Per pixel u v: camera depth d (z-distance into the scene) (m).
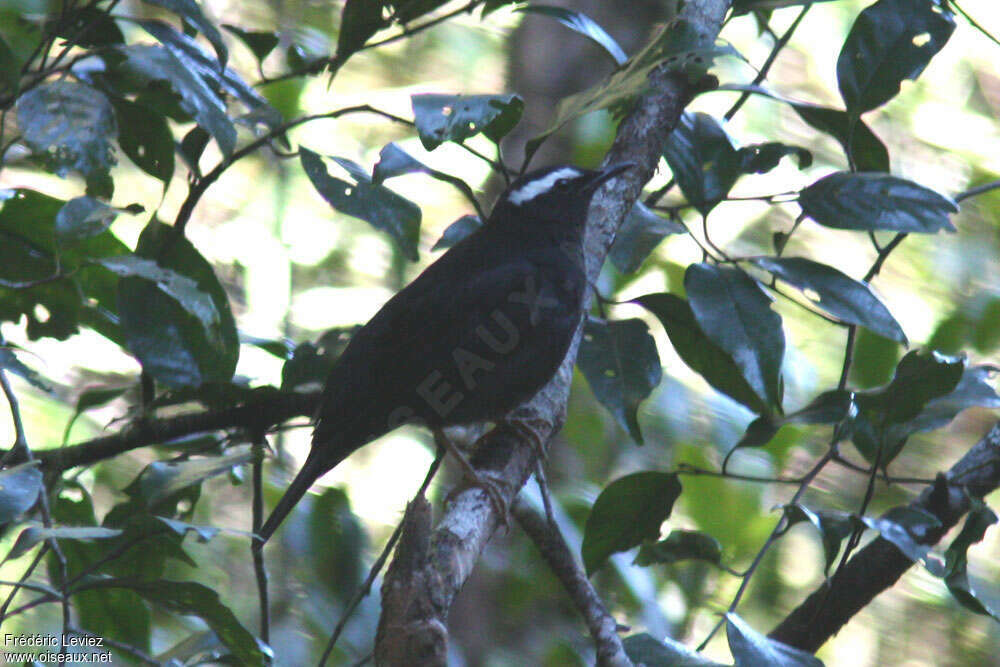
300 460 13.29
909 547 7.55
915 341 13.48
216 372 8.66
